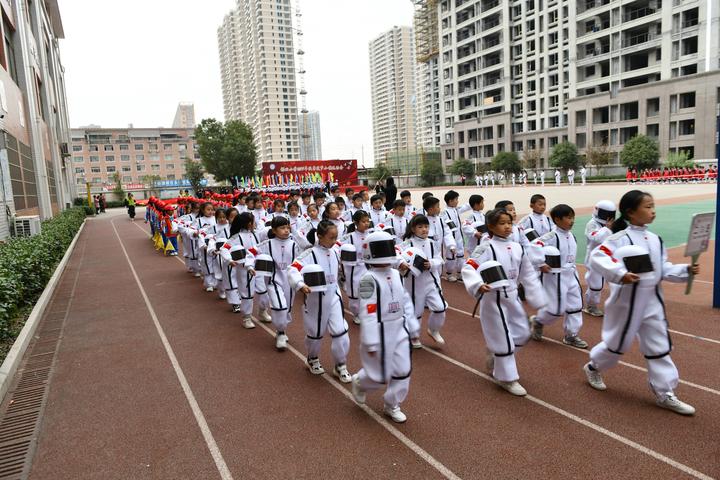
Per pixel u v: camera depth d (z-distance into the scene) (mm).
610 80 51500
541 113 62188
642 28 49000
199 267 11445
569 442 3742
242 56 131500
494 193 35031
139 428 4297
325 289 4988
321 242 5219
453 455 3652
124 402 4836
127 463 3764
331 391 4902
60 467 3752
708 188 30094
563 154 51812
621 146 50406
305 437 4020
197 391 5023
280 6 117562
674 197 23906
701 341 5723
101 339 6930
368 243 4016
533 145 63125
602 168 50375
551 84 60281
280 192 31359
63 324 7793
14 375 5645
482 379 5004
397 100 150500
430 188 58969
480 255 4707
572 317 5766
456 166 64562
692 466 3367
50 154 28719
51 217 22812
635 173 41719
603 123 52531
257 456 3771
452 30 72438
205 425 4297
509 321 4711
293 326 7234
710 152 42281
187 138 92938
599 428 3918
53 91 35531
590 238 6898
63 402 4895
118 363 5938
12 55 20531
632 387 4648
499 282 4398
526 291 4832
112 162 88438
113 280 11641
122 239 21547
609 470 3373
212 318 7871
